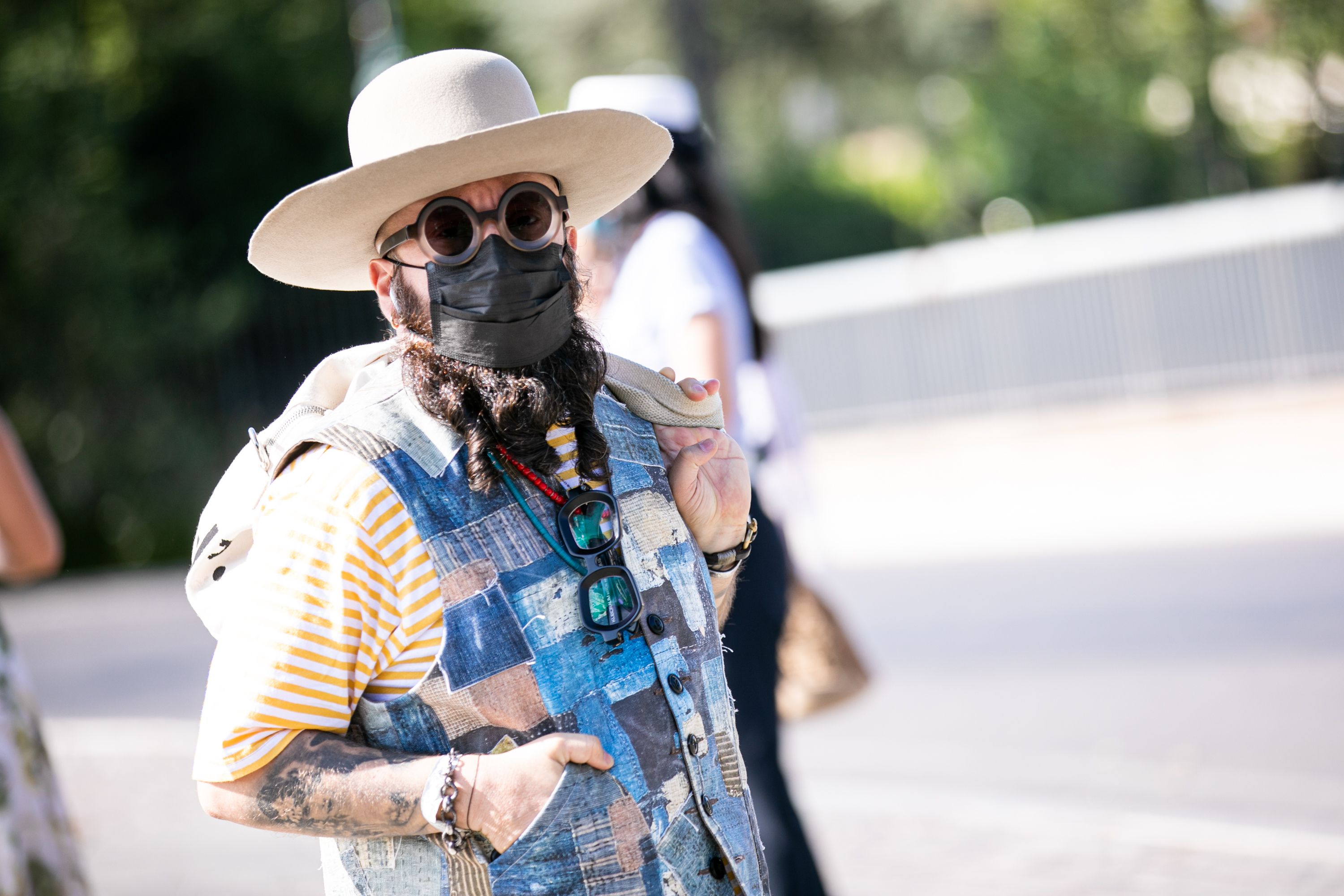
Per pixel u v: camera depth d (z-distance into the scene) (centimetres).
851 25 5444
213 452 3656
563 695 370
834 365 3400
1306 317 2838
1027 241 3136
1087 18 6131
